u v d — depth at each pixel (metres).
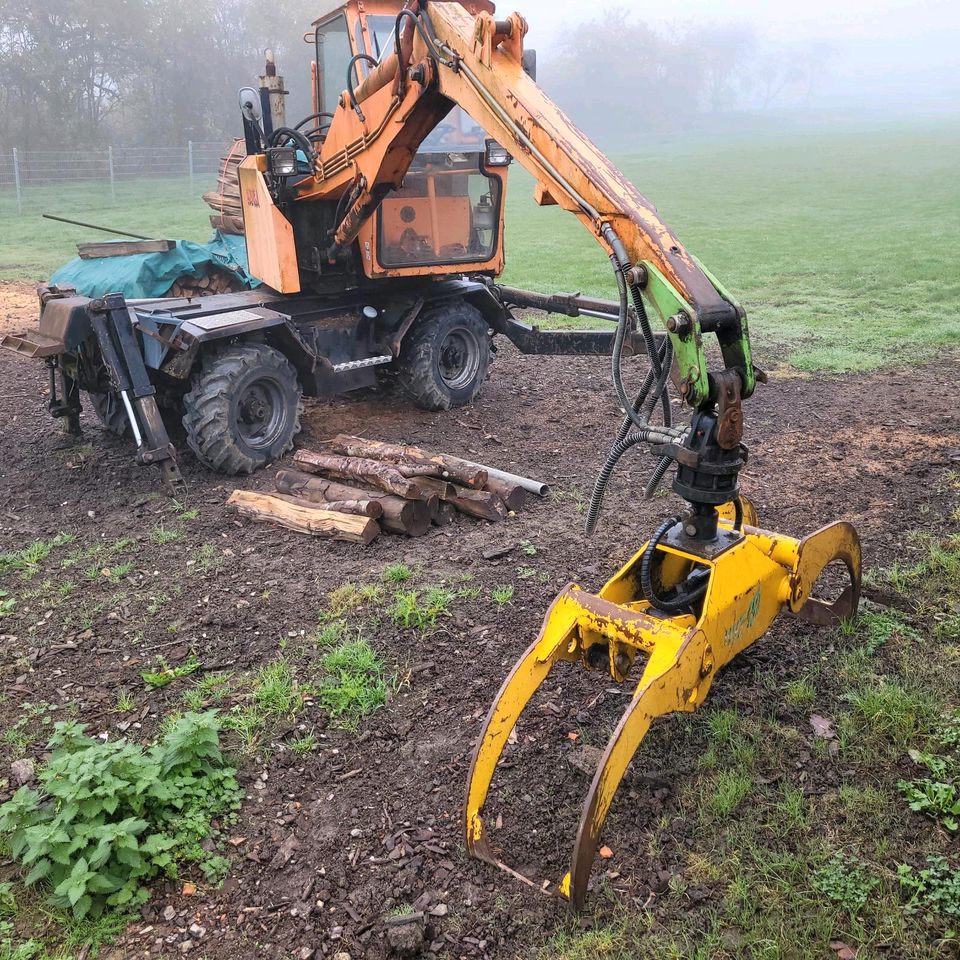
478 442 7.51
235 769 3.69
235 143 10.53
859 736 3.70
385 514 5.66
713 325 3.34
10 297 13.88
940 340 10.52
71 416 7.74
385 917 3.03
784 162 46.28
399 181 6.60
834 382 9.10
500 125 4.70
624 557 5.30
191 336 6.28
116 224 23.19
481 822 3.17
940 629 4.39
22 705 4.16
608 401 8.71
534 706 4.00
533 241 20.44
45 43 43.50
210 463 6.78
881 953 2.80
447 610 4.77
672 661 3.07
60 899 3.10
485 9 7.10
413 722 3.96
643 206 3.77
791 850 3.19
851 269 15.60
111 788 3.26
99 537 5.90
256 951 2.95
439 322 7.98
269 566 5.39
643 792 3.49
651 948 2.85
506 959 2.88
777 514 5.87
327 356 7.56
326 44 7.75
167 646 4.61
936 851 3.14
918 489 6.18
